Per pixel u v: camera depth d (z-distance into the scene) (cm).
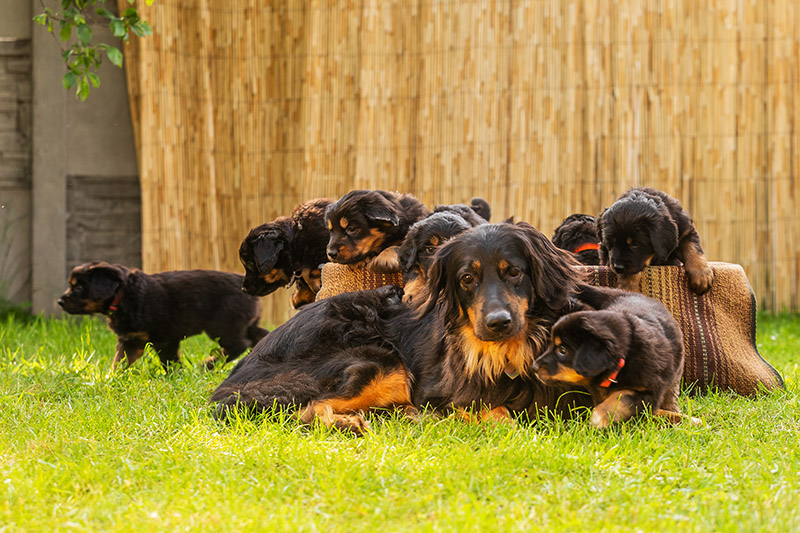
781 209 877
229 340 643
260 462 329
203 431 381
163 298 627
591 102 873
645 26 865
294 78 920
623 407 371
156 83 899
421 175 895
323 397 413
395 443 355
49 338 757
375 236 556
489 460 325
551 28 872
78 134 951
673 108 870
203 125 918
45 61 938
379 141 898
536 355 402
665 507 288
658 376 373
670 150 872
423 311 419
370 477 312
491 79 881
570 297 417
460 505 282
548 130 878
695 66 867
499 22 878
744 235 880
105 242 955
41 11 926
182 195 914
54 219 950
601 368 357
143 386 504
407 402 432
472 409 407
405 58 892
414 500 290
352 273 542
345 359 425
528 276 399
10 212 952
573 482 308
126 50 924
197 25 910
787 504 280
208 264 927
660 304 427
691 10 862
